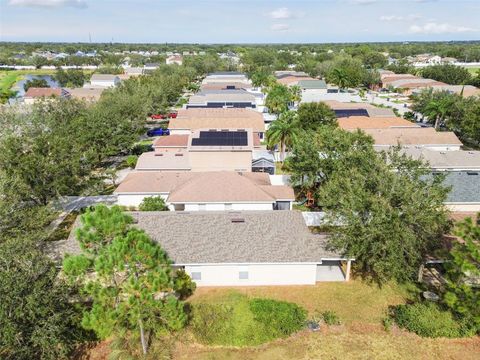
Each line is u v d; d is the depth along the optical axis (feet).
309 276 94.22
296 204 140.26
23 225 92.73
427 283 95.50
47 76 565.94
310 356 74.08
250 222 101.19
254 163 162.61
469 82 373.20
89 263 63.10
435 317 79.41
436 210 87.15
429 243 88.84
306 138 138.00
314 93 365.40
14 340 59.47
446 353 74.64
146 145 211.61
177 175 140.77
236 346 76.48
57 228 122.11
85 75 535.19
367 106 262.88
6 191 96.53
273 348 76.07
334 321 81.71
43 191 116.06
